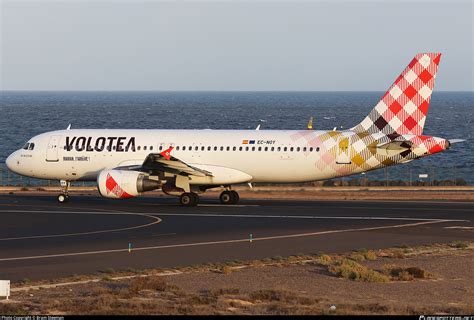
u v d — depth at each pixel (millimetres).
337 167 190250
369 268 109125
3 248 125562
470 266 110438
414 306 85125
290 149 191750
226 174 194375
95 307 82750
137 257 117062
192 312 81000
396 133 188500
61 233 143125
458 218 165125
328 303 86812
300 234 141500
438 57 186000
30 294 90938
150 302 86438
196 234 141125
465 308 83812
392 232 144375
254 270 106938
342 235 140625
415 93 187250
